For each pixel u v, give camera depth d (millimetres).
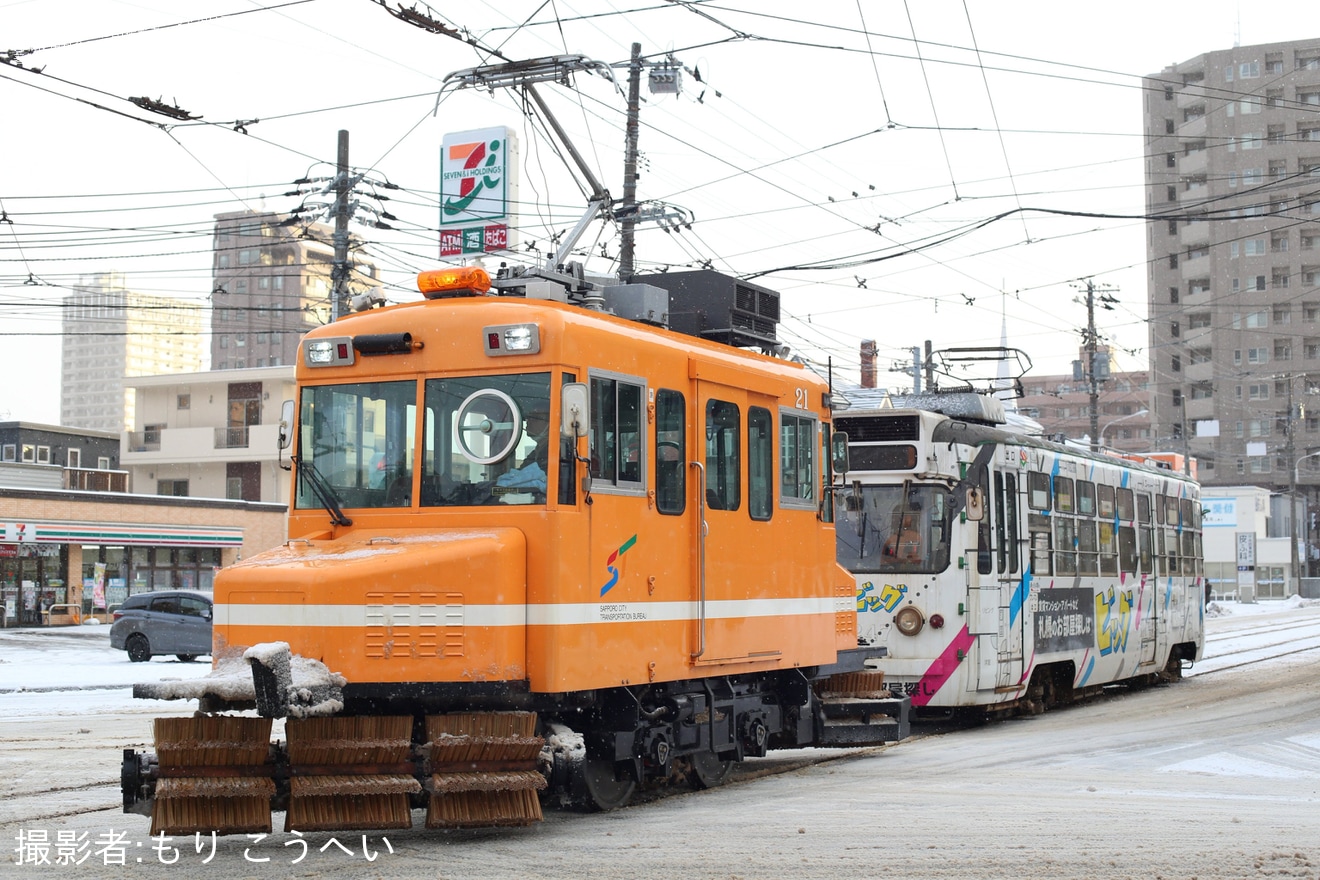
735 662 15836
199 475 90625
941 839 12883
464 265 14773
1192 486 37281
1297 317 143500
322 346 14008
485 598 12445
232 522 74938
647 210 38750
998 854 12117
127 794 11922
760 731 17031
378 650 12227
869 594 23656
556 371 13078
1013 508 25469
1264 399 144625
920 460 23547
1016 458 25594
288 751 11891
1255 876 11234
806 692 18078
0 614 63312
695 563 15125
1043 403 191250
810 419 18078
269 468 89250
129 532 68312
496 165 42125
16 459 88812
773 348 18391
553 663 12625
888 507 23844
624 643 13734
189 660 45469
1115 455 33844
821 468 18375
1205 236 147250
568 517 12914
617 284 16031
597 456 13539
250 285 185250
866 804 15250
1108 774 18109
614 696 14188
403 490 13492
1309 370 143250
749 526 16344
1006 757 20016
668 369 14898
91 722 25172
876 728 19047
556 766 13031
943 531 23531
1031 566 25875
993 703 24344
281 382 89188
